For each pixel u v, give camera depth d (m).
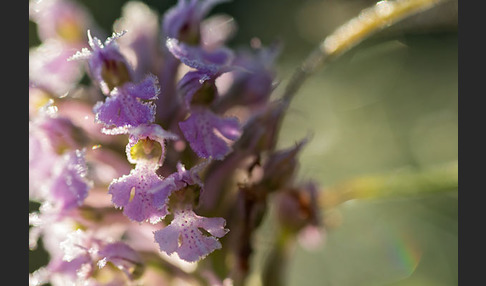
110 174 0.20
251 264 0.20
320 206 0.22
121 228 0.20
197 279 0.20
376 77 0.31
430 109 0.30
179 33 0.20
